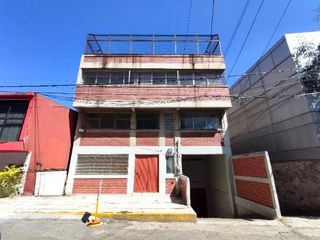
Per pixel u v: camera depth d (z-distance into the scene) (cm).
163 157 1554
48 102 1529
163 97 1584
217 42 1773
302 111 1217
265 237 713
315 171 1133
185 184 1218
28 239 671
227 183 1492
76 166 1523
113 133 1595
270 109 1512
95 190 1479
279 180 1338
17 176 1279
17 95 1407
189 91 1603
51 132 1521
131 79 1673
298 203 1205
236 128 2041
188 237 711
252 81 1756
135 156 1559
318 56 1209
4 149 1302
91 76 1677
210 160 1891
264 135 1586
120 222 856
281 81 1388
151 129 1614
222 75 1686
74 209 998
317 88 1186
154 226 819
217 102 1576
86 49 1716
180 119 1650
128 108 1582
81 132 1591
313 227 809
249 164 1233
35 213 924
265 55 1572
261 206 1065
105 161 1541
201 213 1905
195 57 1712
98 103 1549
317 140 1120
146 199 1307
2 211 945
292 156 1292
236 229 791
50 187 1423
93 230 759
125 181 1501
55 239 678
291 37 1334
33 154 1377
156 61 1695
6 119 1412
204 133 1603
